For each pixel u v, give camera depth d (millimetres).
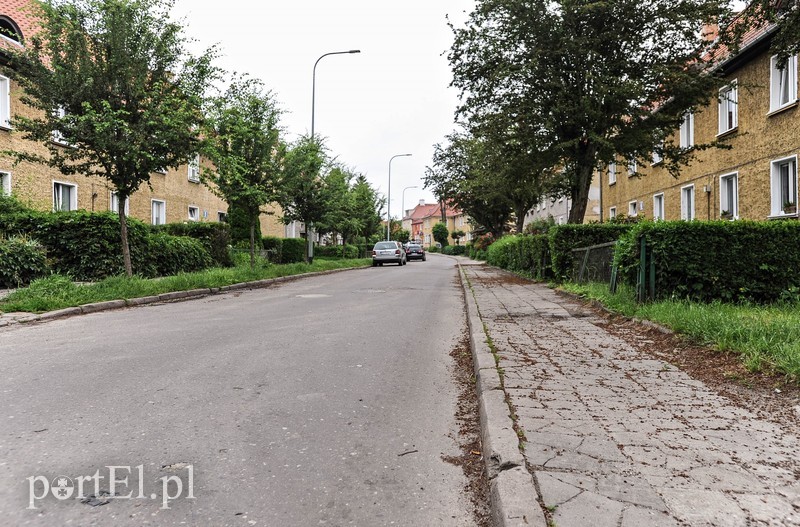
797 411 3508
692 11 14078
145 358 5648
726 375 4355
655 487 2459
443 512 2527
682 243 7621
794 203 13180
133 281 11695
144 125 11008
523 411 3561
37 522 2387
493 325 7270
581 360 5090
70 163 17828
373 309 10125
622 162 16344
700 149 14969
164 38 11570
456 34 16109
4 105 15422
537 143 15867
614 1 13953
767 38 13141
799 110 12672
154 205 24062
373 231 45906
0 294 10367
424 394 4469
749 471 2629
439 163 35781
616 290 8891
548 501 2318
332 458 3137
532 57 14789
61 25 10648
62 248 13828
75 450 3195
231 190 16328
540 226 27969
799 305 7117
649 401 3781
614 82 14430
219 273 15148
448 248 80250
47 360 5539
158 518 2432
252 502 2596
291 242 28422
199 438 3410
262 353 5945
